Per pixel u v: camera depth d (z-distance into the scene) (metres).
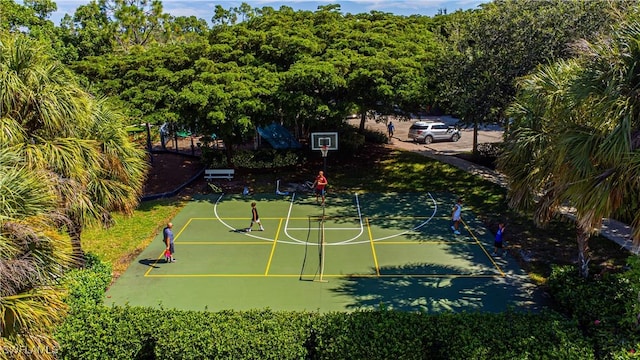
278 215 21.89
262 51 26.16
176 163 30.34
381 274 15.95
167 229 16.75
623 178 9.20
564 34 20.14
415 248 18.02
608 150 9.14
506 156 13.71
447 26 27.98
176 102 22.48
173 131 25.84
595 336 10.51
